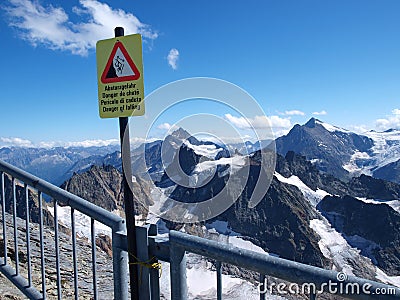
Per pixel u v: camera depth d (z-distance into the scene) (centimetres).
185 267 275
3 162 460
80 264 830
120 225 327
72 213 369
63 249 892
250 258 224
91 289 708
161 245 290
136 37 286
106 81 298
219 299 247
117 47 294
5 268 487
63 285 697
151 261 298
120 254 325
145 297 306
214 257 244
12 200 455
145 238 296
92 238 355
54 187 389
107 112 297
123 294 330
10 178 454
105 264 895
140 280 306
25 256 771
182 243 260
